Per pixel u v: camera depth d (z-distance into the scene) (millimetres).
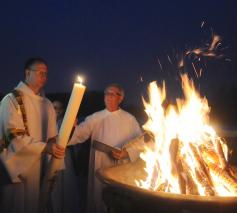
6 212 3045
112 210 2387
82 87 2652
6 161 2939
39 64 3104
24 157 2945
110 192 2359
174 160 2654
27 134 3043
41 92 3273
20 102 3039
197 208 1988
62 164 3225
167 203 2014
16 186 3025
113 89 3908
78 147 4332
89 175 3887
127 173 2748
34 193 3059
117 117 3916
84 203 4566
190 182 2545
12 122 2951
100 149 3834
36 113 3117
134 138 3871
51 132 3262
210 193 2518
